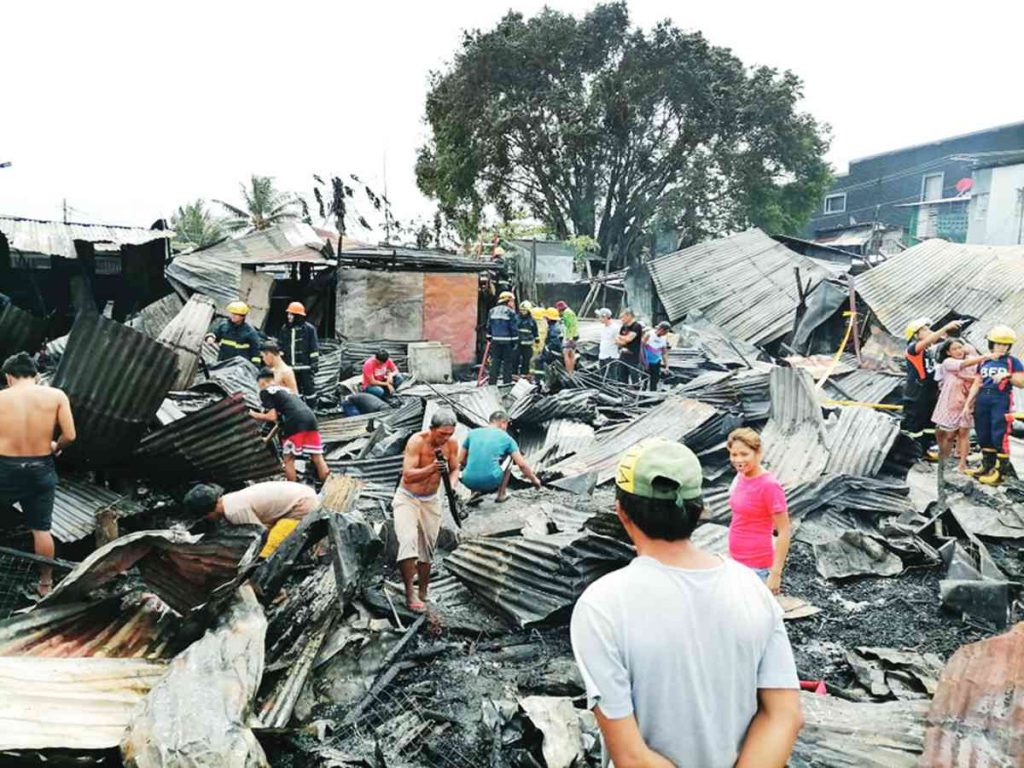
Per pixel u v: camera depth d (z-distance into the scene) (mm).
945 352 8992
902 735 3492
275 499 5598
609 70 32750
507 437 7730
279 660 4367
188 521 6859
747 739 1668
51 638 4035
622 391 13266
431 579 5945
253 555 4398
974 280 16234
